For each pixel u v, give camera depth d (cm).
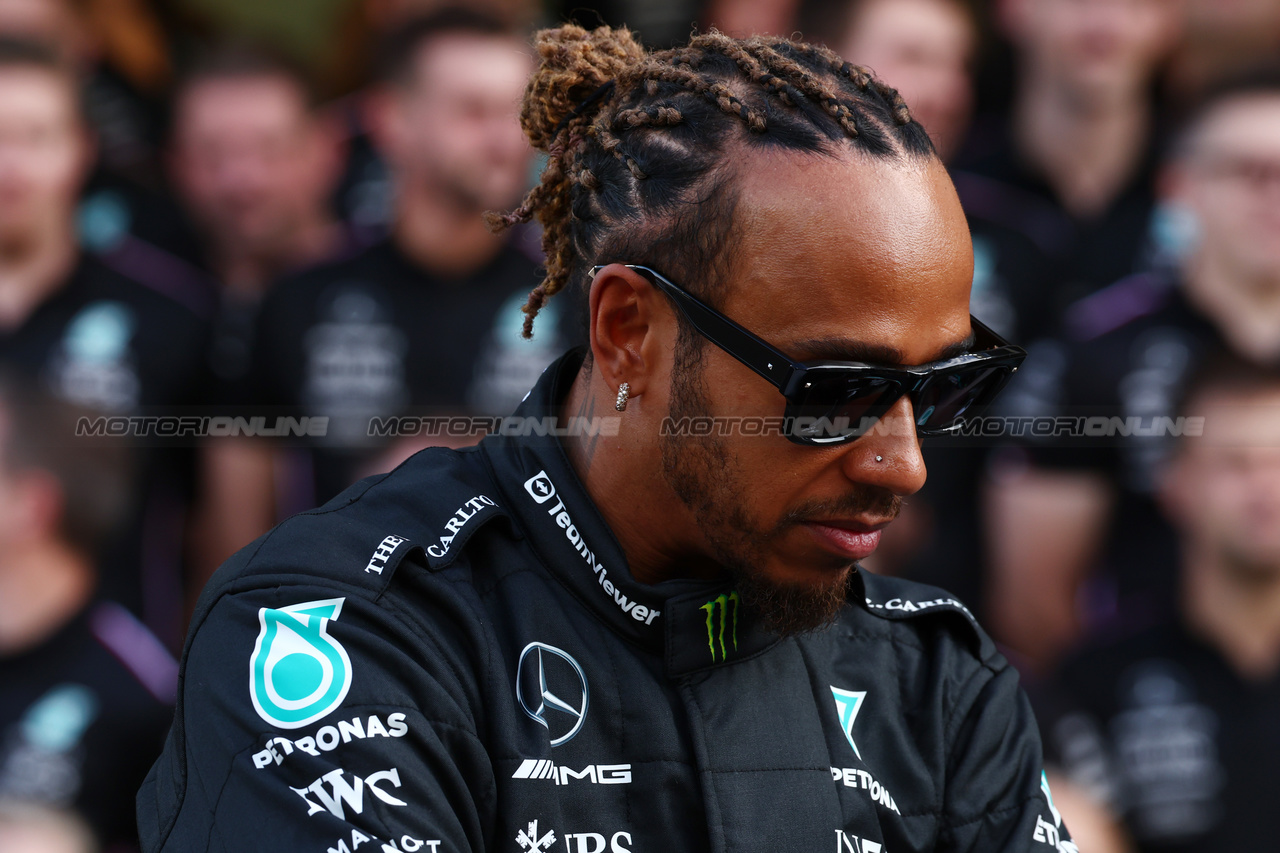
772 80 280
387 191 885
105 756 743
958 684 327
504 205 870
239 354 874
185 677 280
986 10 887
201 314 872
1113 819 773
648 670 291
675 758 284
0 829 713
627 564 293
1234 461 810
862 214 264
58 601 761
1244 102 848
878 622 333
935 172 277
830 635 323
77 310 837
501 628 287
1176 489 826
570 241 329
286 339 862
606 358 296
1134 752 789
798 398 264
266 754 256
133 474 805
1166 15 871
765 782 286
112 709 751
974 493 845
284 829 249
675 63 300
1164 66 880
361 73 893
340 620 268
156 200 876
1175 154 870
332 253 878
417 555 282
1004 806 317
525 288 879
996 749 323
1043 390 864
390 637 269
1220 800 774
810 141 271
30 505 764
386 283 867
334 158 894
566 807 275
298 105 888
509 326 870
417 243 869
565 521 298
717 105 284
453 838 255
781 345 268
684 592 290
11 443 777
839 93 279
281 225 888
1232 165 846
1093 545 845
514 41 872
